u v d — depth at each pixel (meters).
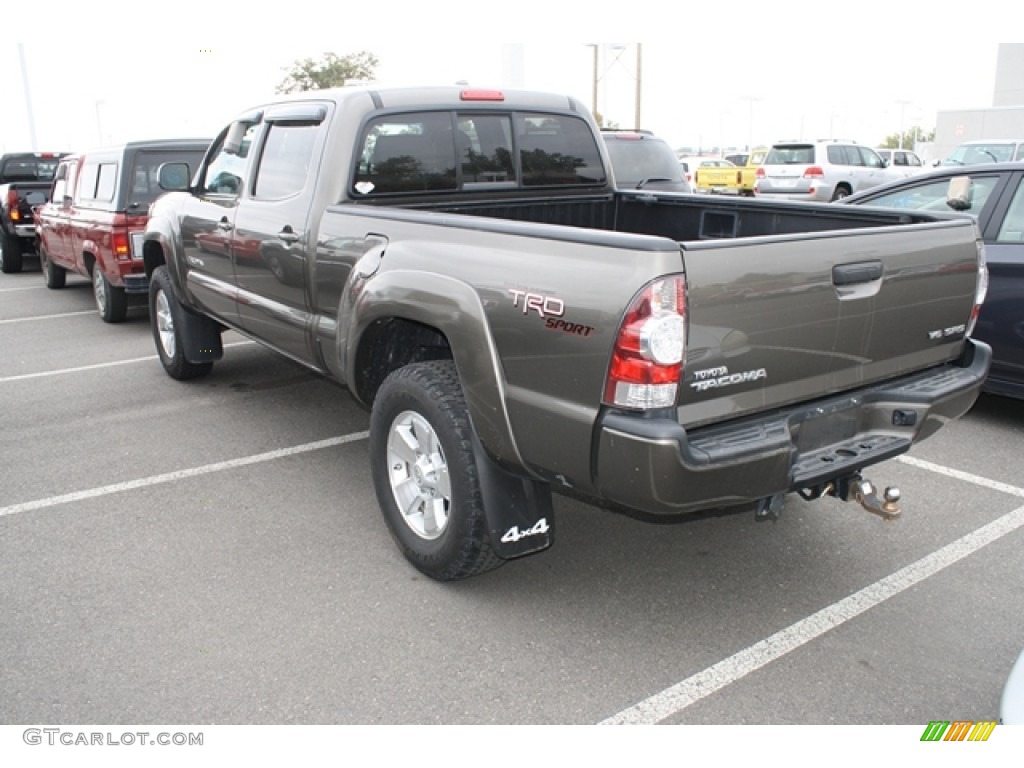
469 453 3.35
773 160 22.19
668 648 3.28
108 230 8.43
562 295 2.85
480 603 3.59
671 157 10.85
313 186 4.30
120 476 4.94
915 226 3.40
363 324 3.72
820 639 3.33
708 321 2.76
